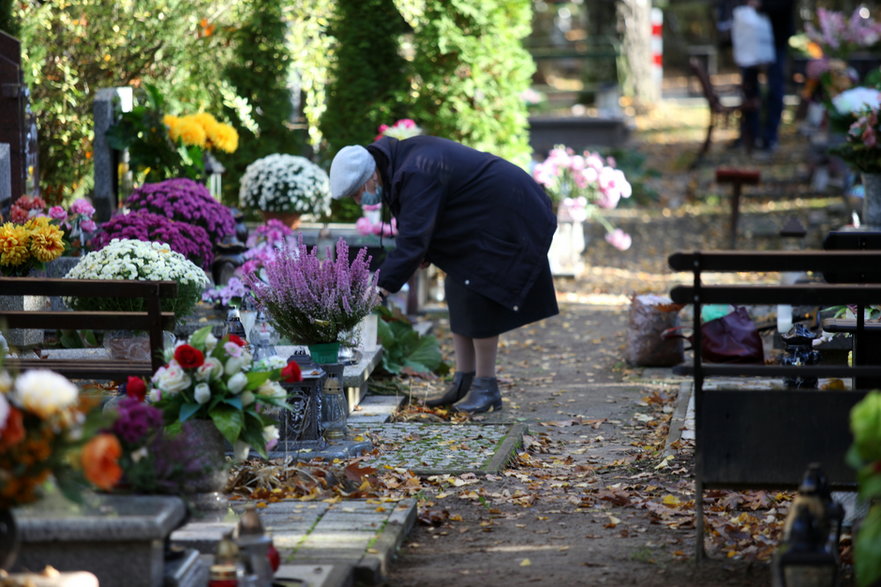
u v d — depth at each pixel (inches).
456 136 767.1
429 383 529.0
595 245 933.8
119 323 312.5
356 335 445.4
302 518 306.5
